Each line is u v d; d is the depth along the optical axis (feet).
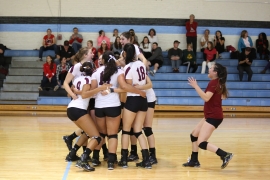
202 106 41.68
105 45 43.14
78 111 17.47
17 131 28.76
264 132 29.73
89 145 17.40
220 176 16.93
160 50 45.65
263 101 42.88
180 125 33.24
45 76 42.47
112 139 17.81
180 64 46.42
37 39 48.42
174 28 49.26
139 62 17.97
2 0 47.78
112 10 48.52
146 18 48.91
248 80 45.29
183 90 43.11
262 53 48.80
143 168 18.11
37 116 38.68
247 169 18.22
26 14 48.03
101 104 17.58
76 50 45.88
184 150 22.49
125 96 19.20
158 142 25.00
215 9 49.75
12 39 48.26
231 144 24.58
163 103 42.24
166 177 16.61
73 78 18.89
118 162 18.47
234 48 49.19
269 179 16.58
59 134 27.50
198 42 49.85
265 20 50.26
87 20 48.34
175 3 49.11
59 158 19.88
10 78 44.78
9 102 42.78
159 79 44.86
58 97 41.93
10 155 20.51
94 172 17.26
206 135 17.52
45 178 16.24
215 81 17.42
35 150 21.83
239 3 50.01
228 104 42.75
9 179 16.05
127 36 18.70
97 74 17.81
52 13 48.14
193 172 17.53
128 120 17.84
